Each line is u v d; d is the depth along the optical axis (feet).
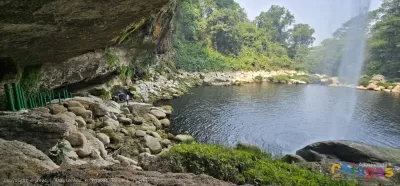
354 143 26.68
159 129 40.27
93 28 21.80
